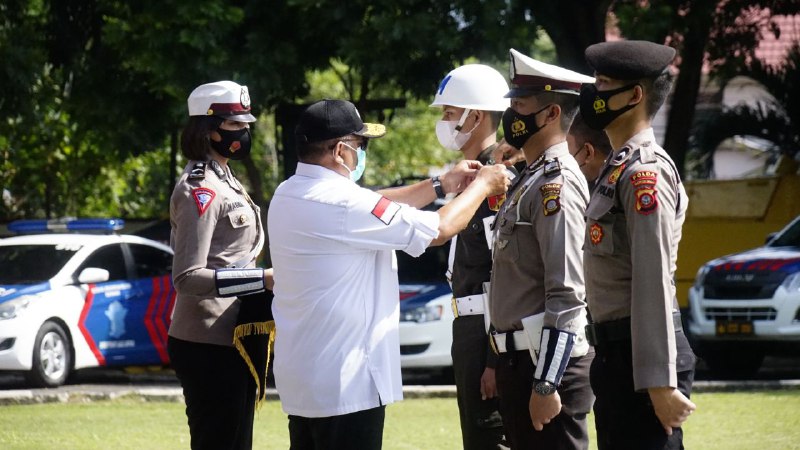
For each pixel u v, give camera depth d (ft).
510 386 28.27
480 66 33.83
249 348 31.83
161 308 80.89
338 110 27.30
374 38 78.13
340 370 26.66
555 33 80.89
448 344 70.74
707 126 109.09
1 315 70.95
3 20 94.84
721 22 87.97
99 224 82.38
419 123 158.51
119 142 95.25
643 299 23.34
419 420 55.42
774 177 96.07
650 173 23.71
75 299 75.00
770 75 104.22
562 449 27.76
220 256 31.65
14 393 64.90
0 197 119.65
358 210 26.66
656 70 24.50
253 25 81.87
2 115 95.66
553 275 26.55
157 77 79.97
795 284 72.43
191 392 32.07
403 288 72.33
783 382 67.00
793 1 88.53
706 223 96.17
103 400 64.54
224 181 32.14
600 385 24.98
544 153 27.91
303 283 26.91
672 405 23.29
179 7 76.33
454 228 27.53
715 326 74.79
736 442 47.16
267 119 140.36
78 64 95.09
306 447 28.14
